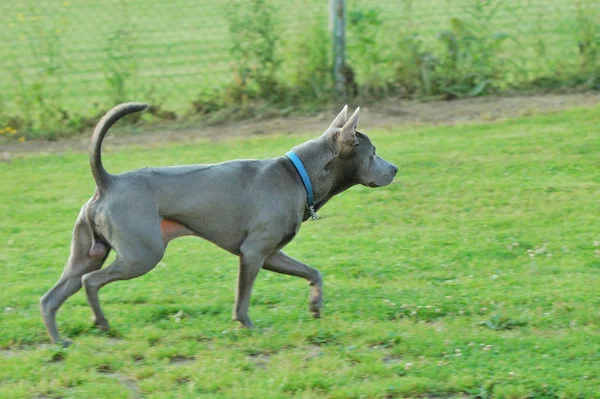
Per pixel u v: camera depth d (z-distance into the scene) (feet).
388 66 55.67
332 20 54.39
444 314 27.35
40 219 38.55
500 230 34.96
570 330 25.61
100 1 73.41
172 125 53.57
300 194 26.37
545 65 57.21
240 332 26.08
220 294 29.58
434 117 52.29
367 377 22.93
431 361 23.77
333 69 54.80
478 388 22.16
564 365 23.20
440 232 35.09
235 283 30.73
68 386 22.75
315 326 26.32
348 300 28.71
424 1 65.82
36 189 42.73
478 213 37.06
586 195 38.34
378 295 29.07
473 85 56.08
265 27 54.34
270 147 47.52
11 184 43.57
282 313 27.73
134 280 31.17
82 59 62.64
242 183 25.86
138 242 24.80
